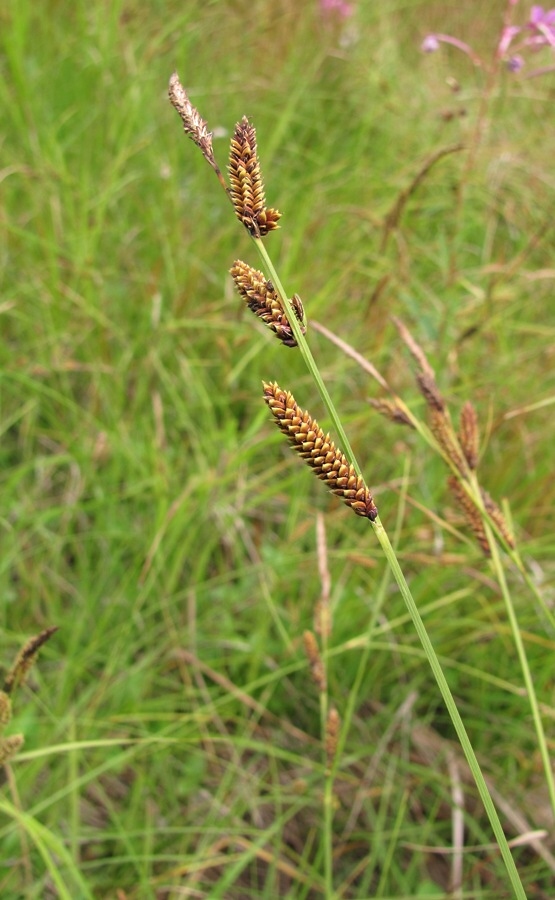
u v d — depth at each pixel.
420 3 0.88
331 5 0.79
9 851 0.35
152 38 0.69
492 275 0.57
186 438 0.51
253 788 0.38
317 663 0.28
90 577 0.44
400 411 0.27
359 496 0.19
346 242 0.62
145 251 0.59
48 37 0.68
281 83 0.73
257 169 0.18
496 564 0.26
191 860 0.35
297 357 0.53
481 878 0.38
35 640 0.23
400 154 0.71
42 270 0.53
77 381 0.53
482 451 0.30
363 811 0.39
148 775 0.38
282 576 0.43
